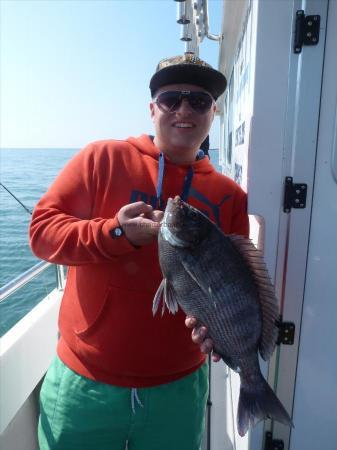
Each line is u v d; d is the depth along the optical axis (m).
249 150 0.79
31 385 1.08
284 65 0.75
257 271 0.66
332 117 0.75
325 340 0.84
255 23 0.76
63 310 0.79
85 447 0.75
